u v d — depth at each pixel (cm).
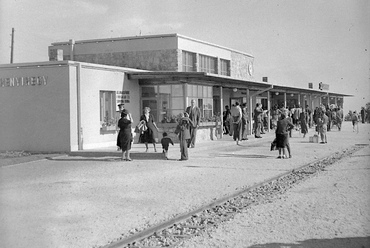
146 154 1973
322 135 2841
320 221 848
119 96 2453
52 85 2133
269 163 1809
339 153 2262
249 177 1440
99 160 1909
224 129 3469
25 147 2191
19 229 817
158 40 3161
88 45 3331
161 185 1291
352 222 837
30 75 2170
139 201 1069
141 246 728
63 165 1747
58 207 1002
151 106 2627
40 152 2147
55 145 2133
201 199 1091
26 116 2183
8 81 2211
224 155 2111
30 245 714
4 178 1416
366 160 1914
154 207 1004
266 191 1232
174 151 2130
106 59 3288
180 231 816
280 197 1112
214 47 3684
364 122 5831
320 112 2856
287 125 1981
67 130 2108
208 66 3641
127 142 1886
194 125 2139
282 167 1683
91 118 2234
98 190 1212
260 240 733
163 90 2603
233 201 1090
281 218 884
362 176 1442
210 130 2848
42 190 1212
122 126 1883
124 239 734
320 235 754
